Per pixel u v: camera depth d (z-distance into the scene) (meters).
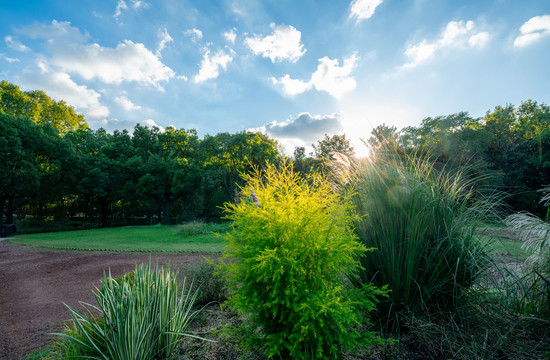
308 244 2.07
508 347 1.97
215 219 30.16
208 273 3.90
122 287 2.37
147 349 2.29
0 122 21.39
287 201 2.30
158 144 34.66
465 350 1.97
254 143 32.72
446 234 2.45
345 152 3.13
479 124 26.52
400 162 3.00
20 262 9.20
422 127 26.91
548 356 1.87
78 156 27.92
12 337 3.44
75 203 33.38
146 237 15.50
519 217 2.79
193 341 2.66
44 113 35.94
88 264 8.33
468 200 2.73
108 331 2.23
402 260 2.40
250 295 2.12
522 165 23.23
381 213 2.53
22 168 22.78
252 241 2.16
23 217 33.25
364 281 2.60
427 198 2.54
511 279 2.35
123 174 29.89
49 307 4.64
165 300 2.57
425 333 2.08
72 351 2.25
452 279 2.34
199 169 30.41
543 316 2.21
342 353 2.17
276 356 2.15
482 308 2.24
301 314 1.87
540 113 29.41
